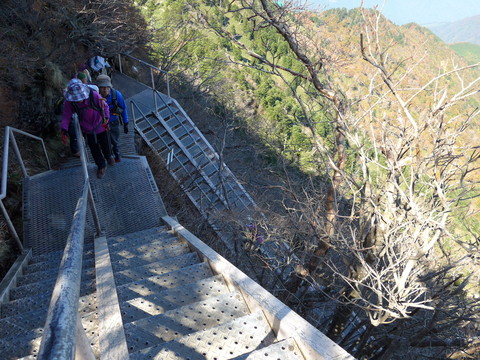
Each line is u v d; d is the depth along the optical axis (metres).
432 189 4.67
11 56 6.70
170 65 17.36
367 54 4.88
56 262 4.67
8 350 2.48
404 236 4.45
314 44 5.53
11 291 3.76
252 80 33.88
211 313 2.48
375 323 4.52
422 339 5.57
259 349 1.89
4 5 7.70
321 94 5.75
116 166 6.51
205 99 20.00
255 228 7.38
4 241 4.95
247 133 19.05
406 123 4.82
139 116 9.84
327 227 5.90
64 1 8.87
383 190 4.82
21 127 6.86
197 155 9.99
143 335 2.30
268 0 5.54
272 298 2.31
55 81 7.67
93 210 4.82
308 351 1.84
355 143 5.00
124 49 11.94
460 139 4.52
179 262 3.77
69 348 0.80
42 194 5.81
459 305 5.03
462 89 4.22
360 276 5.57
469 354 5.12
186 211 8.90
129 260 4.05
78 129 5.12
